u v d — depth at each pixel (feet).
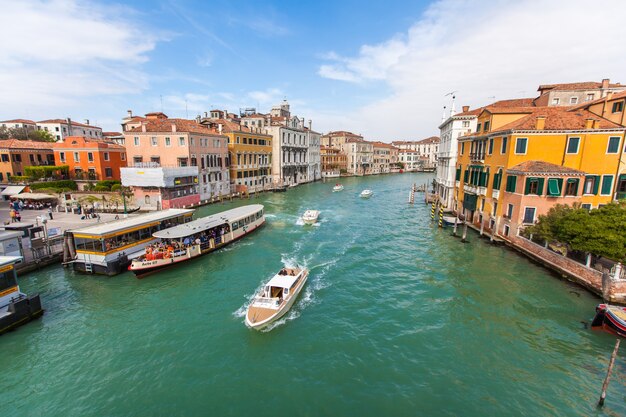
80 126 259.19
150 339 46.24
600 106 83.30
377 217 128.26
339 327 48.75
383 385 37.32
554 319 50.24
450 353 42.78
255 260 77.30
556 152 77.25
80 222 99.71
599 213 58.65
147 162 137.80
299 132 259.60
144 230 77.56
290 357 42.14
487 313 52.31
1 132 208.03
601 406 34.04
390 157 432.66
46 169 143.33
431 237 96.73
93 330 48.55
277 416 33.30
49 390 37.04
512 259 75.25
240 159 188.24
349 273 69.10
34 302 51.52
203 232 82.89
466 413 33.37
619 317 44.70
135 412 34.01
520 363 40.88
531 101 130.31
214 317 51.85
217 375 39.09
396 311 53.26
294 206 153.99
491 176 91.66
